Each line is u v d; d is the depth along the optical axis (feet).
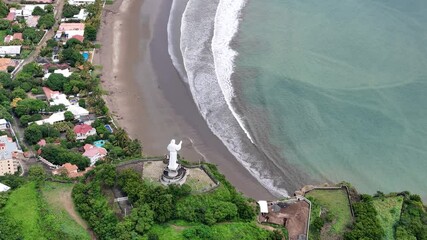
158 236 620.90
